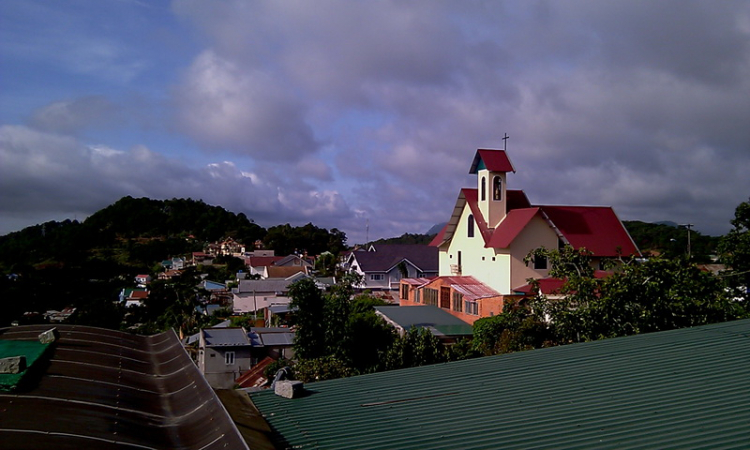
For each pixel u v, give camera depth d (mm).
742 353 12148
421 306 43156
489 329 29531
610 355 12609
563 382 10844
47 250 131750
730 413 8633
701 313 22062
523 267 38375
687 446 7418
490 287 40312
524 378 11336
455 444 7992
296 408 9992
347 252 117562
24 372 8422
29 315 60969
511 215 40344
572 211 40594
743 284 29672
